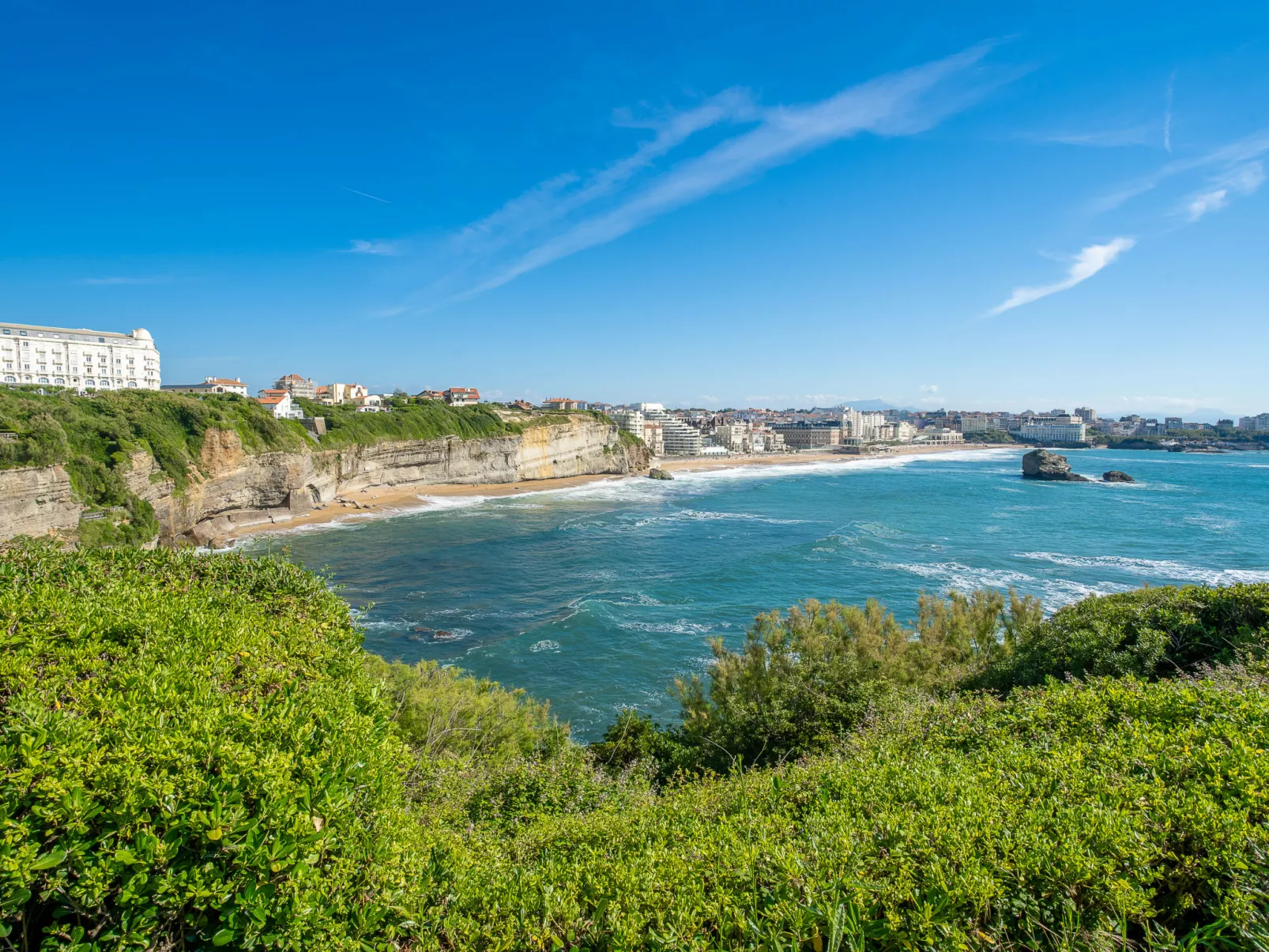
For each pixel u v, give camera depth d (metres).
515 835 9.89
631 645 40.12
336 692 7.99
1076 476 147.50
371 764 6.87
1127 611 16.50
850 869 5.67
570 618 44.88
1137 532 77.19
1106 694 9.89
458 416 124.50
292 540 72.38
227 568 11.71
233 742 5.78
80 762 4.89
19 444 48.62
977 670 18.61
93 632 7.39
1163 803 5.84
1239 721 7.79
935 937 4.89
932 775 7.32
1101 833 5.46
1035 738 8.83
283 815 5.28
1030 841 5.52
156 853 4.66
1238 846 5.14
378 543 71.25
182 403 72.75
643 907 5.78
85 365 116.81
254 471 79.50
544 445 138.25
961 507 103.19
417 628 43.09
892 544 71.38
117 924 4.63
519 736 19.12
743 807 7.98
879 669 18.03
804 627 20.45
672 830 7.59
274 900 4.94
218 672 7.17
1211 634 14.75
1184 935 5.03
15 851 4.34
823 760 10.70
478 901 6.23
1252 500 108.19
